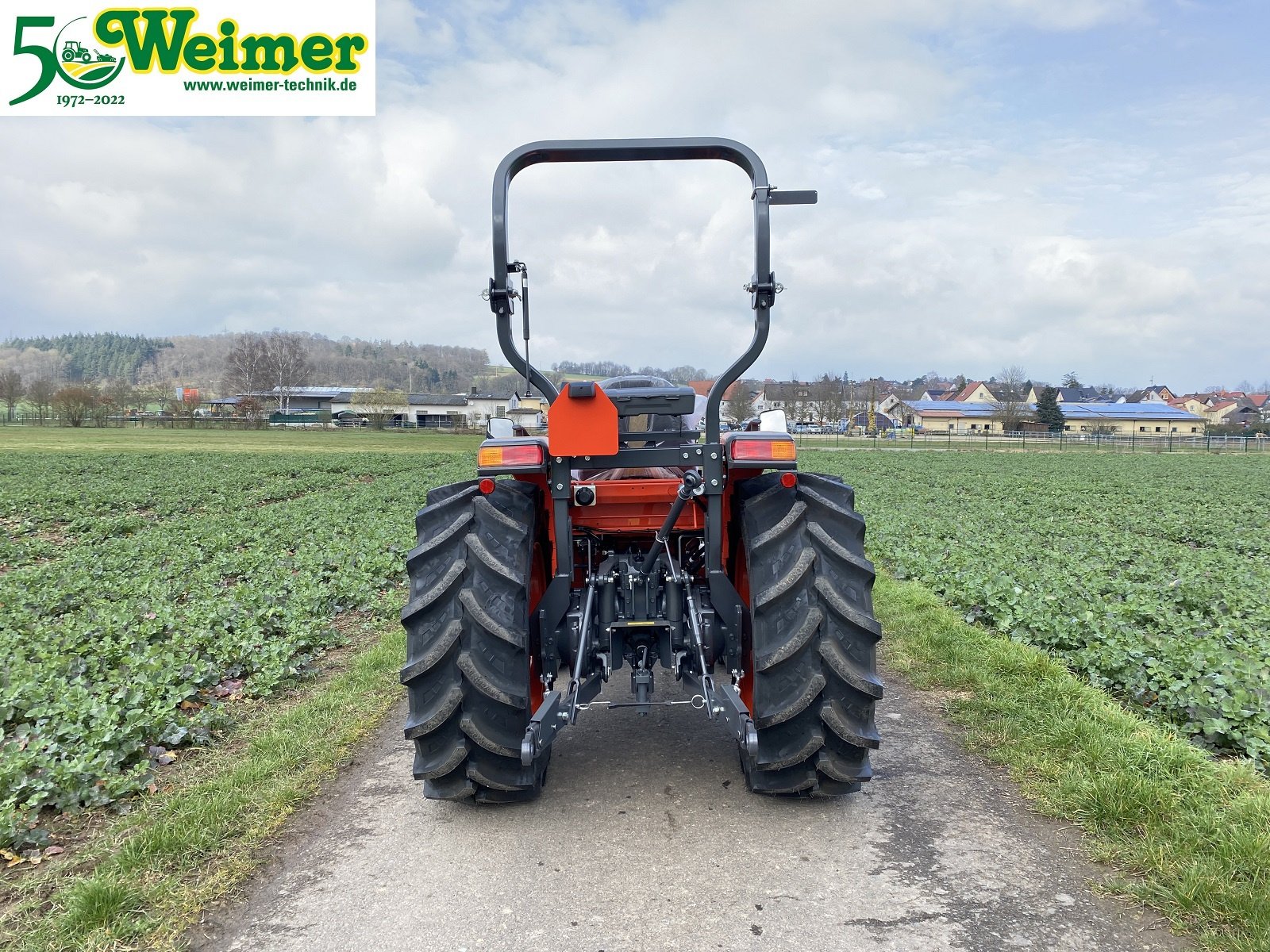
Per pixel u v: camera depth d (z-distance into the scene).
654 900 2.95
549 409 3.45
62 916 2.89
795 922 2.80
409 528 13.04
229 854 3.34
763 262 3.55
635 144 3.65
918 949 2.63
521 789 3.62
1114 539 12.37
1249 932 2.59
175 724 4.67
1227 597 7.78
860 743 3.36
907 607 7.49
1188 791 3.53
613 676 5.80
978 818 3.53
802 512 3.50
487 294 3.64
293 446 51.19
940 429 105.00
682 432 3.86
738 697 3.53
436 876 3.16
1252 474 31.33
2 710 4.75
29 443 48.94
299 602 7.69
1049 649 6.30
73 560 10.46
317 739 4.60
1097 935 2.68
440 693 3.42
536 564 4.05
